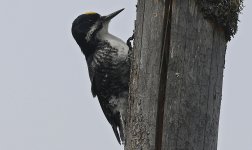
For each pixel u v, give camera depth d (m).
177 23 10.11
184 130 9.89
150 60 10.39
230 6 10.39
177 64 10.03
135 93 10.54
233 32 10.60
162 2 10.39
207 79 10.11
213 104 10.16
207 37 10.19
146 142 10.15
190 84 10.00
